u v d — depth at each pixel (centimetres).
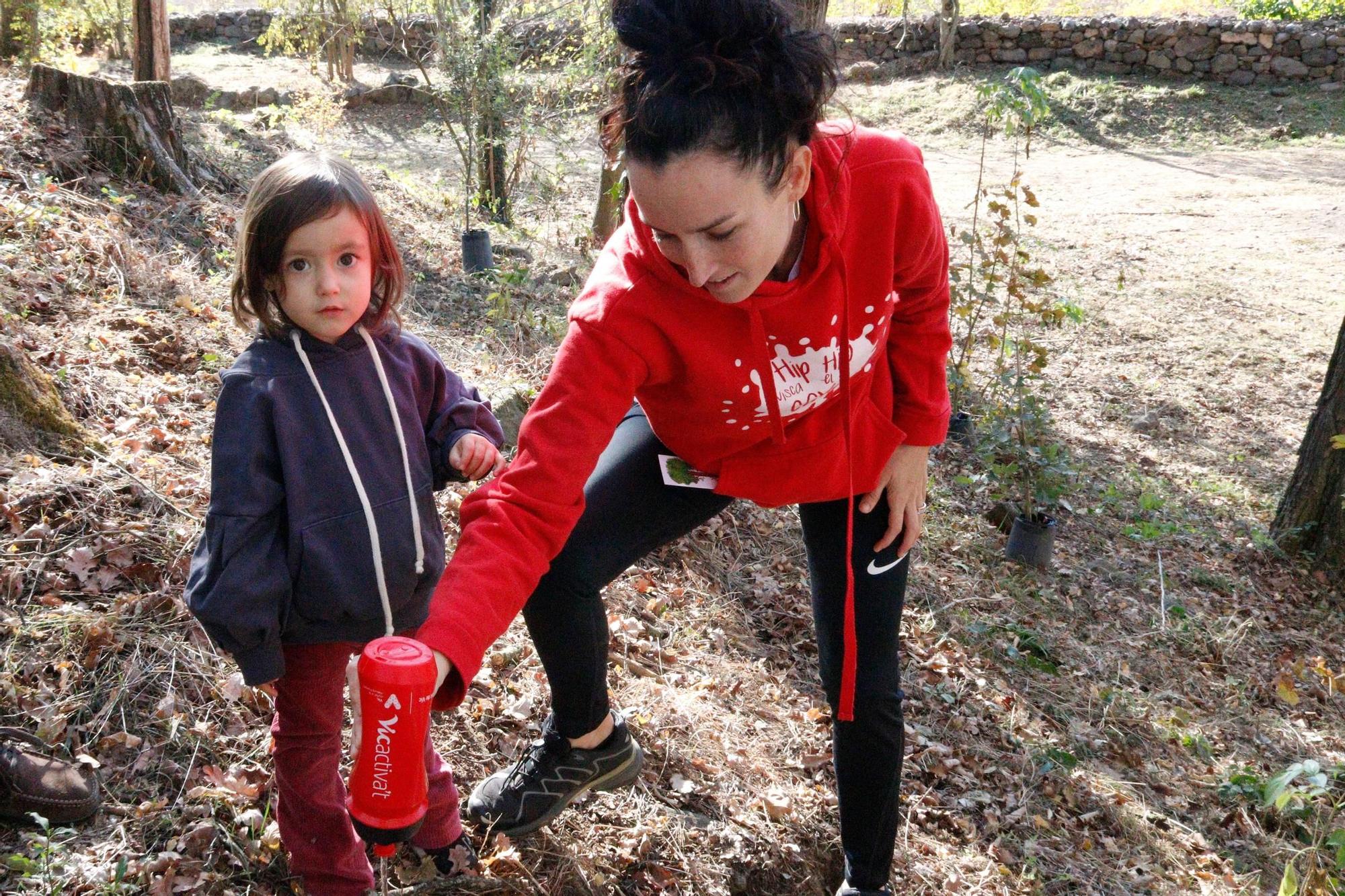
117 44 1401
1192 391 857
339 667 202
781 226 167
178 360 409
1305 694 527
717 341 189
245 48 2070
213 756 244
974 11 2133
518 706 295
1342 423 632
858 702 230
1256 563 641
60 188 505
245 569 176
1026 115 614
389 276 196
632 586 396
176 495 316
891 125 1764
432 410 210
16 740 221
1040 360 629
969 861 326
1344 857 319
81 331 395
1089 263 1138
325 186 179
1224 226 1305
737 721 341
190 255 518
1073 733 432
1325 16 1877
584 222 1009
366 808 153
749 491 218
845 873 289
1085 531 630
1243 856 389
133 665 256
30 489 292
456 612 167
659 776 297
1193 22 1808
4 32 1101
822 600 233
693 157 147
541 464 181
